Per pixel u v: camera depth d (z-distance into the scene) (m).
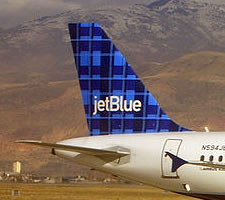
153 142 109.25
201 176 105.81
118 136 112.44
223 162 103.06
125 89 115.00
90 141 112.25
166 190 111.75
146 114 114.25
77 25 116.69
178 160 105.75
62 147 103.62
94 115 115.75
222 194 106.19
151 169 108.81
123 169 110.62
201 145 105.44
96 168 112.12
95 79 115.88
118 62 115.50
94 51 116.12
